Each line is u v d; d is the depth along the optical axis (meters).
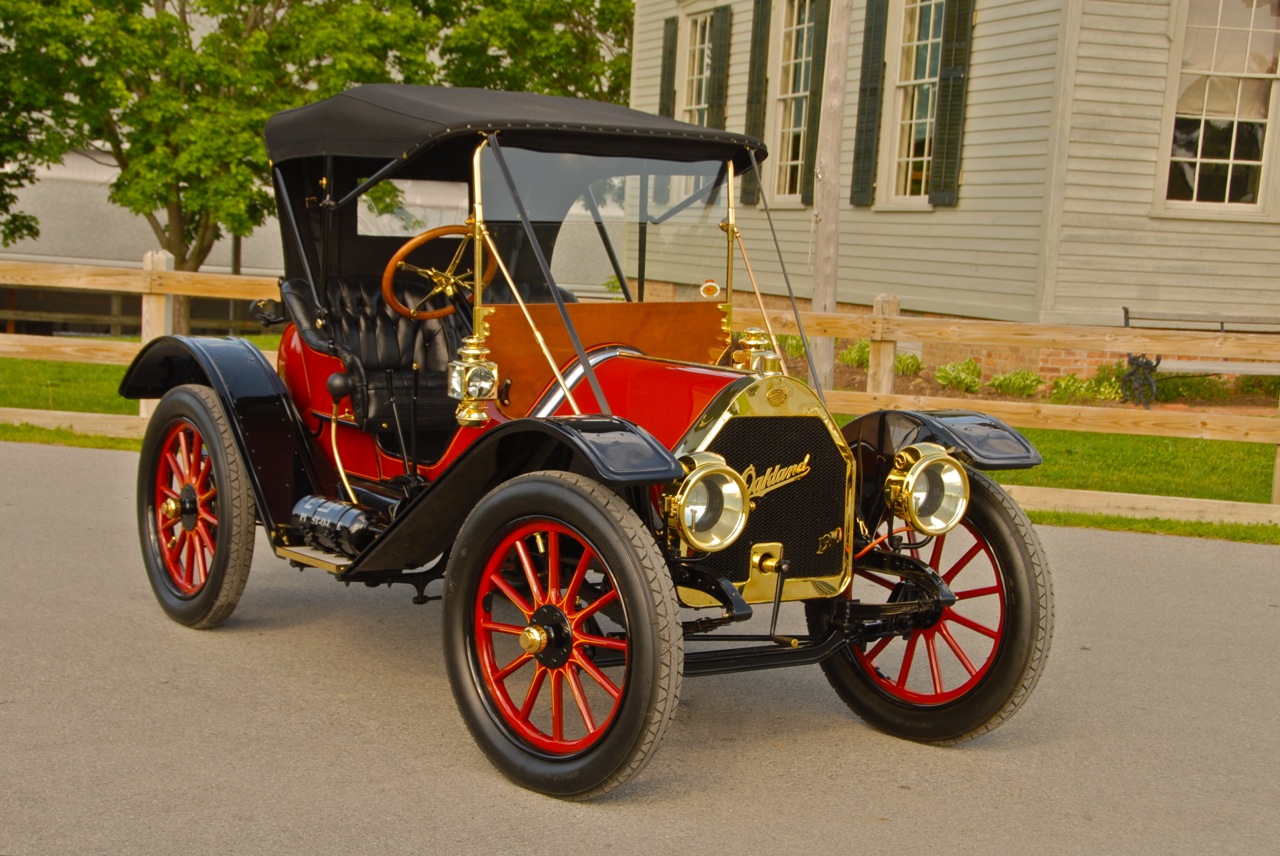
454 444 4.39
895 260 13.92
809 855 3.33
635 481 3.32
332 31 15.49
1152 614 5.82
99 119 16.23
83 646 4.78
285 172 5.21
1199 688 4.85
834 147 10.95
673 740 4.18
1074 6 11.45
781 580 3.85
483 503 3.72
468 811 3.52
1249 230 12.09
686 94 18.00
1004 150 12.33
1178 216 11.95
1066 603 5.95
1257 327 12.20
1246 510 7.59
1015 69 12.16
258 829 3.35
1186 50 11.91
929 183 13.54
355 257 5.32
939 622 4.22
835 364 13.20
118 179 16.41
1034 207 11.93
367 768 3.79
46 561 5.87
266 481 4.78
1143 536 7.33
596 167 4.32
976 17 12.64
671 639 3.37
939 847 3.42
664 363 4.04
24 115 16.94
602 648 3.85
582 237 4.36
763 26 16.00
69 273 8.40
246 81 15.83
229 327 20.78
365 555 4.17
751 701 4.62
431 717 4.24
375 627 5.22
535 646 3.64
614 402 4.00
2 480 7.42
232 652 4.82
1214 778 3.99
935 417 4.18
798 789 3.79
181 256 17.62
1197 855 3.44
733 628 5.47
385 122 4.39
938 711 4.15
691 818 3.54
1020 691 3.97
